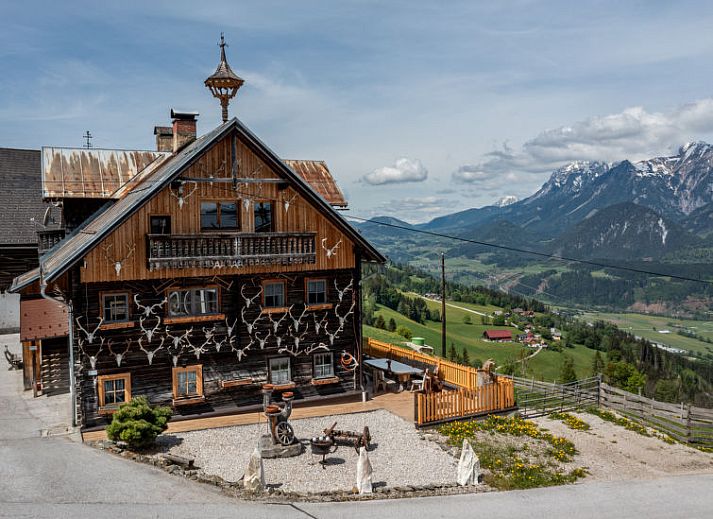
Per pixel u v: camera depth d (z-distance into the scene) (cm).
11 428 2169
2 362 3180
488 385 2588
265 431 2258
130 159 2862
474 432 2370
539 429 2506
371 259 2736
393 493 1766
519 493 1836
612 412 2848
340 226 2589
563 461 2166
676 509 1753
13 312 3822
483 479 1933
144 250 2252
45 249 2964
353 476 1900
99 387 2217
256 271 2438
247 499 1650
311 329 2609
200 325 2380
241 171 2420
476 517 1623
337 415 2505
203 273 2331
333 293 2655
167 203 2292
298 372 2594
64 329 2545
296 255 2473
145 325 2283
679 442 2514
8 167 4081
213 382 2416
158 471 1798
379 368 2964
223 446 2102
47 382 2655
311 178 3100
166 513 1514
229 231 2453
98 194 2702
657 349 18100
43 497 1570
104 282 2209
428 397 2397
